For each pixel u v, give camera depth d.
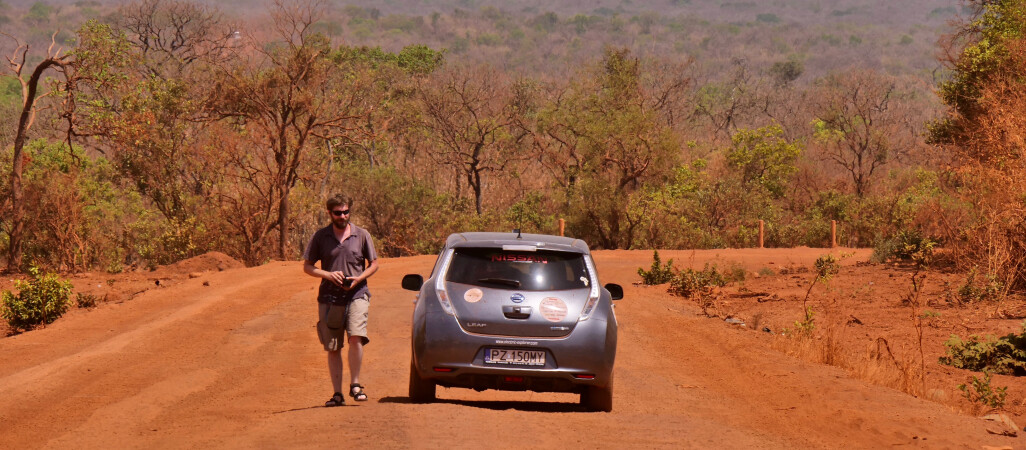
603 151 52.72
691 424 7.95
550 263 8.68
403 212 65.38
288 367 12.21
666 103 79.62
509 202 70.31
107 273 31.00
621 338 15.38
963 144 30.17
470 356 8.16
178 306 19.36
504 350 8.19
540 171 71.75
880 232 49.72
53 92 33.16
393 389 10.04
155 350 13.95
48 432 7.75
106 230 42.47
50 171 35.34
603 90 64.06
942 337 15.04
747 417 8.83
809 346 13.39
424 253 55.66
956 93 31.55
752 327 16.70
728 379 11.50
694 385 10.96
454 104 71.81
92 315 18.39
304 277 24.58
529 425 7.28
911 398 9.75
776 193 74.81
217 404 9.04
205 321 17.19
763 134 75.75
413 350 8.46
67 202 33.84
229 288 22.20
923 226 28.06
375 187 64.69
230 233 39.09
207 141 40.75
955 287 20.47
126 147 40.91
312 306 19.09
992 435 7.93
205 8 81.75
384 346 14.22
